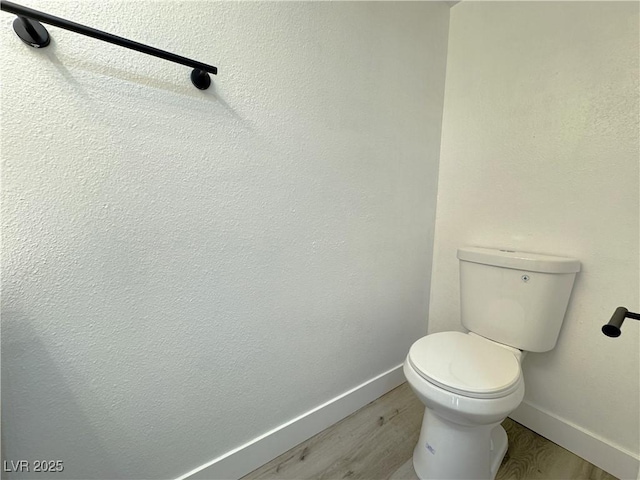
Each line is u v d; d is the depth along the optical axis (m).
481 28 1.24
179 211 0.74
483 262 1.11
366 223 1.17
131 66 0.64
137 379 0.73
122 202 0.66
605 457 0.98
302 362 1.06
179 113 0.71
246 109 0.81
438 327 1.52
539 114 1.08
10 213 0.56
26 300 0.59
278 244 0.93
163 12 0.67
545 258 1.00
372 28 1.08
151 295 0.72
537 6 1.07
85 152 0.61
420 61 1.26
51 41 0.56
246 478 0.95
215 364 0.85
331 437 1.12
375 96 1.12
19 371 0.60
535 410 1.16
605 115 0.93
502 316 1.07
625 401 0.94
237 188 0.82
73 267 0.62
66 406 0.65
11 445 0.61
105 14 0.60
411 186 1.33
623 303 0.93
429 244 1.48
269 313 0.94
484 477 0.89
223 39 0.75
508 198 1.19
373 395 1.34
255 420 0.96
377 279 1.26
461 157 1.35
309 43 0.92
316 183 0.99
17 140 0.55
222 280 0.83
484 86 1.24
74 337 0.64
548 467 1.00
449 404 0.77
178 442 0.82
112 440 0.72
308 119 0.95
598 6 0.93
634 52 0.87
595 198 0.96
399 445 1.09
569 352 1.06
